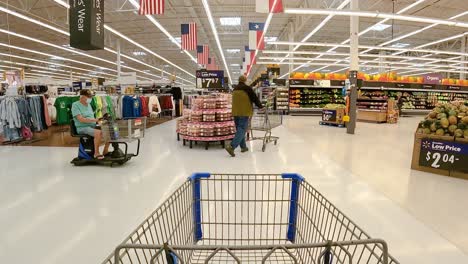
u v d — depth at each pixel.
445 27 16.55
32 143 7.42
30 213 2.96
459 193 3.58
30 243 2.35
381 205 3.17
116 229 2.59
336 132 9.67
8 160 5.45
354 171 4.62
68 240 2.39
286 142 7.46
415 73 33.22
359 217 2.84
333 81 17.19
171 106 13.81
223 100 7.00
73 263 2.06
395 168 4.83
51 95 10.88
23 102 7.42
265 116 6.75
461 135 4.23
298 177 1.77
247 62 17.55
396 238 2.43
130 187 3.79
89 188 3.75
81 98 4.99
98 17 6.25
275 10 7.40
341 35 19.89
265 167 4.84
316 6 12.71
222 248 0.80
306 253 1.49
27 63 27.73
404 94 18.56
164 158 5.55
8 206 3.15
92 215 2.89
